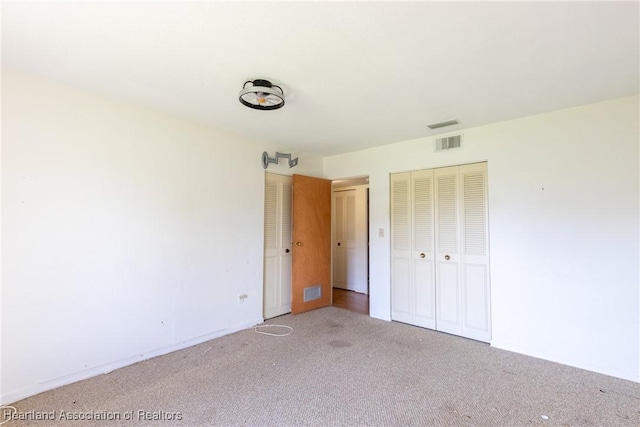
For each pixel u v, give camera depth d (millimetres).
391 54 1980
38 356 2285
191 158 3252
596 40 1819
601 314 2664
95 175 2584
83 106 2527
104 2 1507
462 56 2002
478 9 1557
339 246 6445
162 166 3018
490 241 3283
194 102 2770
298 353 3018
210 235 3412
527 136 3074
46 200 2338
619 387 2414
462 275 3531
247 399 2215
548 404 2178
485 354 3025
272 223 4230
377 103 2771
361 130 3551
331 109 2908
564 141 2875
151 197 2932
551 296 2904
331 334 3568
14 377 2186
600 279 2676
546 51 1941
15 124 2217
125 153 2762
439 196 3734
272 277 4211
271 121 3264
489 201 3303
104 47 1918
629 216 2572
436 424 1956
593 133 2738
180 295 3135
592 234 2723
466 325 3482
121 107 2746
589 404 2182
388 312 4121
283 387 2379
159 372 2617
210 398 2225
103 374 2574
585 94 2562
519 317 3074
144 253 2873
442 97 2639
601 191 2691
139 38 1821
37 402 2160
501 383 2461
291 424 1945
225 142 3586
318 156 4883
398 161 4066
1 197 2156
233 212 3656
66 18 1632
